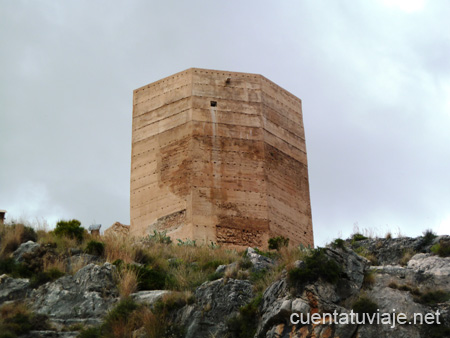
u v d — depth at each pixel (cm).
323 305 2212
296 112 4566
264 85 4444
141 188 4231
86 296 2600
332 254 2367
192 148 4144
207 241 3928
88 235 3212
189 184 4062
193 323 2405
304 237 4222
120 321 2436
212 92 4328
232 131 4241
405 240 2792
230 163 4150
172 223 4041
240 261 2798
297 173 4375
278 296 2295
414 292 2289
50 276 2714
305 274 2281
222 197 4056
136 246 3069
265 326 2231
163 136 4284
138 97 4484
